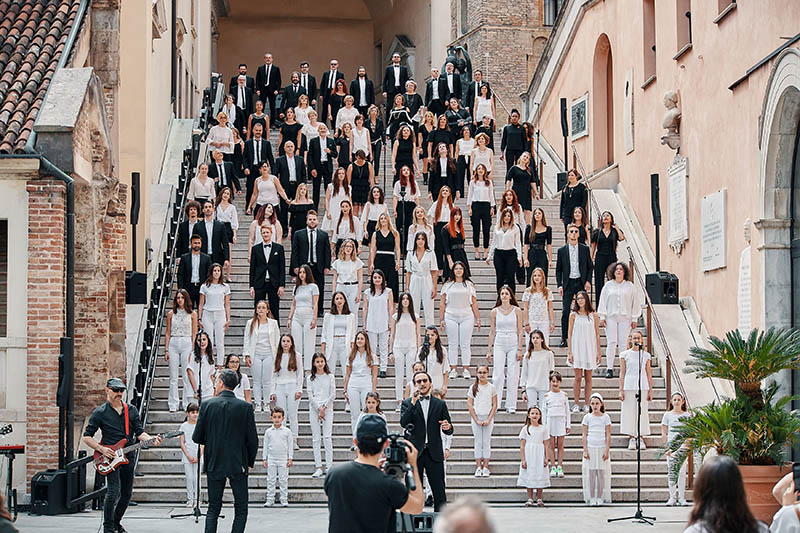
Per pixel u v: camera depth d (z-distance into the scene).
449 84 27.94
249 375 17.75
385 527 7.56
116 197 17.50
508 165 24.66
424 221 19.33
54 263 14.63
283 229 21.73
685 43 20.06
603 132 25.89
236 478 11.38
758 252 15.94
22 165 14.41
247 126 26.53
